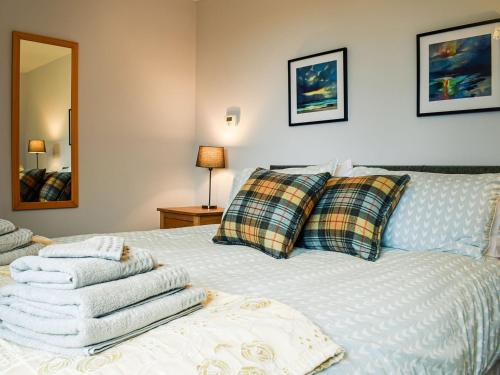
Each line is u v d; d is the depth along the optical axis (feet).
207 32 12.30
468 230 5.47
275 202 5.88
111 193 10.95
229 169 11.72
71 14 10.05
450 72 7.41
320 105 9.40
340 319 3.11
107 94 10.77
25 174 9.41
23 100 9.33
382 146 8.40
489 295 4.58
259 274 4.40
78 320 2.34
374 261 5.15
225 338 2.46
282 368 2.32
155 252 5.49
